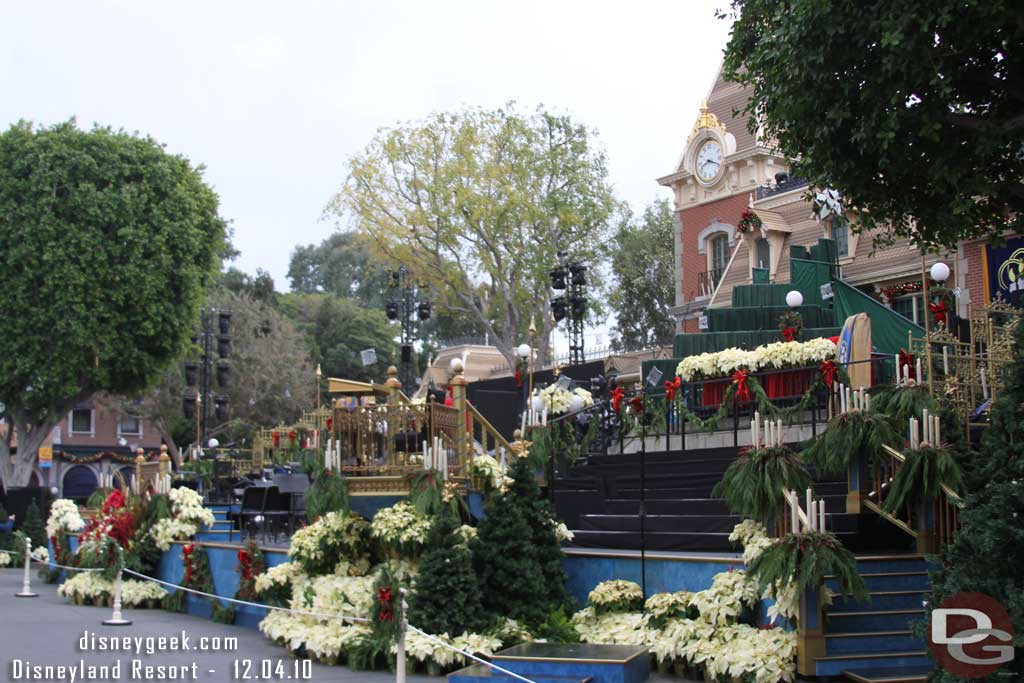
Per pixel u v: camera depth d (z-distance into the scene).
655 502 14.92
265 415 48.19
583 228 42.16
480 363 54.22
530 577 12.07
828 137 11.78
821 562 9.95
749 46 13.09
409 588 11.84
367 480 13.62
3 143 34.50
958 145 11.24
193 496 19.23
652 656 11.18
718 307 27.25
